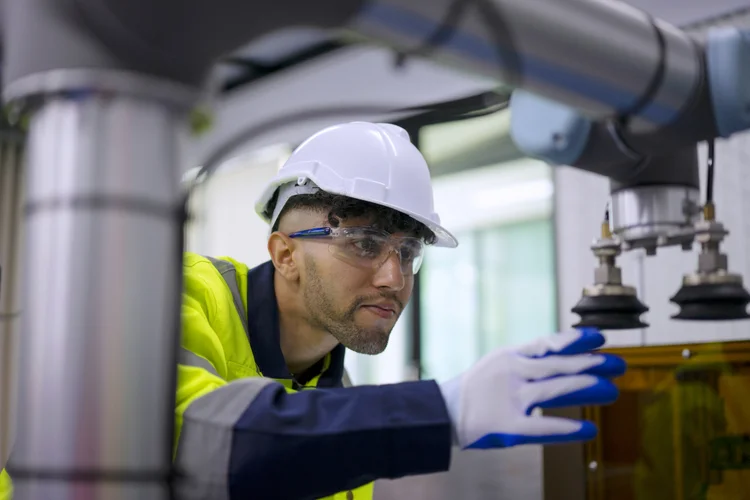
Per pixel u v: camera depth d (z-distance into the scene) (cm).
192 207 61
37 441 50
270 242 130
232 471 75
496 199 453
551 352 76
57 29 48
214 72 52
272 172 514
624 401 159
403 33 54
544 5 59
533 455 258
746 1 324
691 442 149
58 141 50
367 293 120
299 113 61
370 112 61
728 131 78
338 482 76
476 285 462
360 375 460
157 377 52
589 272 361
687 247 109
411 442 76
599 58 64
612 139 87
